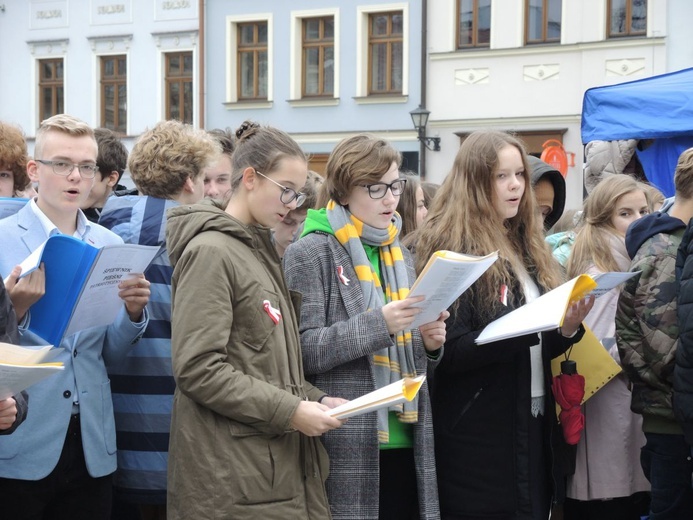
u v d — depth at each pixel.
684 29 20.81
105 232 3.96
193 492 3.13
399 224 4.00
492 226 4.00
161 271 4.17
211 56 25.95
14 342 3.06
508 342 3.74
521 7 22.31
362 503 3.54
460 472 3.84
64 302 3.37
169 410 4.12
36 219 3.71
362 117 24.27
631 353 4.29
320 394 3.48
